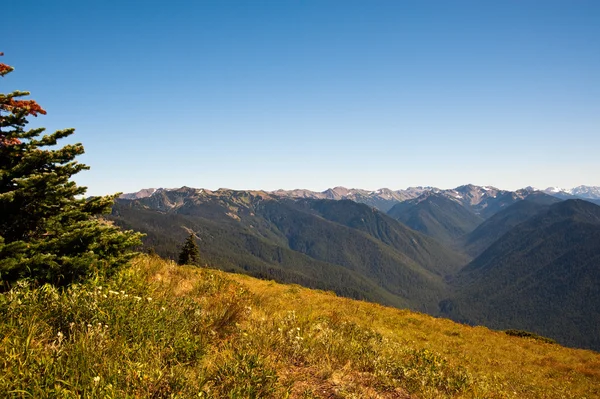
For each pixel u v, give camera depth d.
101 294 4.83
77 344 3.59
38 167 5.50
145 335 4.36
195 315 5.68
